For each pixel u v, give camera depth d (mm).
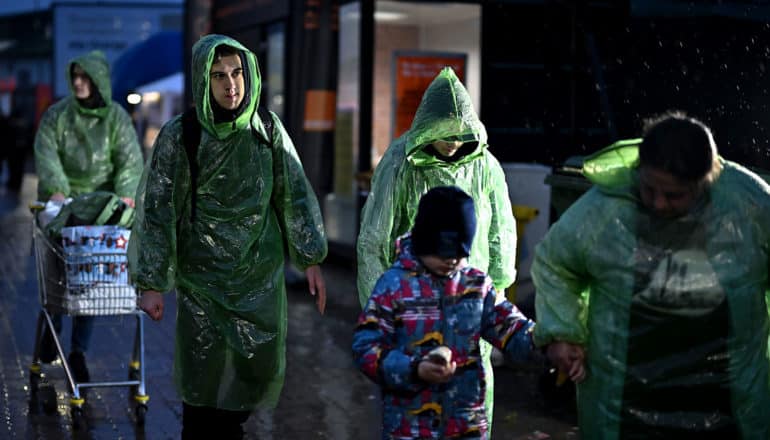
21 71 58031
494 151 10320
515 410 6297
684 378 3207
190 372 4844
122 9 31703
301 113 12562
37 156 7078
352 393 6734
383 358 3227
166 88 21203
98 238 5988
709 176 3127
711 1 6488
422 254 3279
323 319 9156
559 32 7605
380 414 6273
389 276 3355
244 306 4820
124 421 6027
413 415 3369
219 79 4594
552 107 7551
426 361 3145
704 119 6562
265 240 4863
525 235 8562
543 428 5941
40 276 6328
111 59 31844
